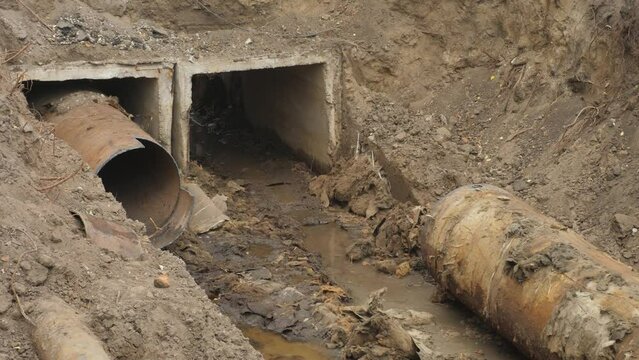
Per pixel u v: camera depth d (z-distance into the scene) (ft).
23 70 38.40
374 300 31.58
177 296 24.97
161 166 37.58
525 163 39.27
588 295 25.76
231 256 37.09
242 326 31.65
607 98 37.86
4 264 23.27
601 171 36.01
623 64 37.52
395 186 41.57
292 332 31.19
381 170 42.45
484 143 41.70
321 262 37.19
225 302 32.94
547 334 26.32
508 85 42.57
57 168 31.22
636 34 36.91
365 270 36.55
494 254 29.27
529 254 28.09
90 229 26.68
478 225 30.55
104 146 35.04
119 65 40.29
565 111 39.40
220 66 42.52
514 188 38.09
